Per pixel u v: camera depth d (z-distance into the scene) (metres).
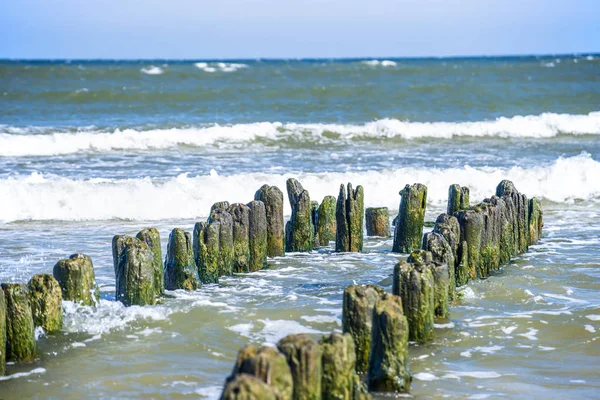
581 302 21.81
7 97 77.50
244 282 23.83
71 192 35.66
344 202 28.00
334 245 29.67
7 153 49.38
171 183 37.81
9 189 35.19
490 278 24.19
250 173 41.47
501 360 17.52
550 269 25.52
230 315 20.25
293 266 25.97
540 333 19.31
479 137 61.22
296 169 44.66
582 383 16.34
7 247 28.28
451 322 19.94
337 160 48.69
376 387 15.40
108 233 31.14
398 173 41.34
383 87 87.19
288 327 19.41
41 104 74.44
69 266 19.95
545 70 126.56
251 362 10.85
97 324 19.28
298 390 11.90
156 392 15.55
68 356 17.39
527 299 22.03
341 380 12.79
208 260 23.59
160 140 54.19
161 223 33.53
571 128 63.09
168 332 18.95
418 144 57.22
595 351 18.22
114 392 15.55
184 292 22.47
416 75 114.75
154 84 94.25
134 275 20.66
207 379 16.25
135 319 19.72
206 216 35.38
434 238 21.77
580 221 34.44
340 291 22.81
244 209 24.95
